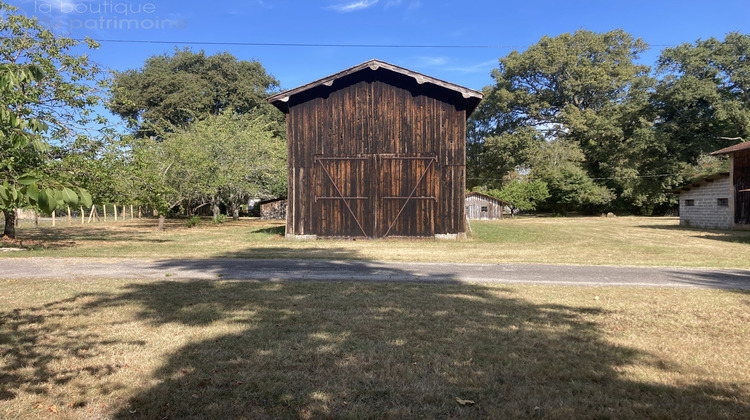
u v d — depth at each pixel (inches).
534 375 152.2
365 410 127.0
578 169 2124.8
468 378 149.1
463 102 697.6
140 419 123.3
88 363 161.9
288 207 722.2
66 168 559.5
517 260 457.4
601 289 299.9
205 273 365.1
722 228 1096.2
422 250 554.9
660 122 2134.6
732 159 1062.4
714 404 132.0
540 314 230.2
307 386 143.0
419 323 212.1
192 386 143.3
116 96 735.7
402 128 705.0
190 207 1507.1
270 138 1622.8
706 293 287.0
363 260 454.9
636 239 763.4
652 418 124.0
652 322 216.4
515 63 2229.3
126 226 1154.0
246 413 126.0
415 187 703.7
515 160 2167.8
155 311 233.9
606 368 158.4
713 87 1817.2
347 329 201.8
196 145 1214.9
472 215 1811.0
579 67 2096.5
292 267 402.9
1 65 115.8
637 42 2265.0
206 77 1998.0
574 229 1057.5
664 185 1973.4
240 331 198.2
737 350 177.6
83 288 296.2
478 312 233.5
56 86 617.0
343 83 713.0
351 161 711.7
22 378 149.3
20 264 415.8
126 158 690.2
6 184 88.0
